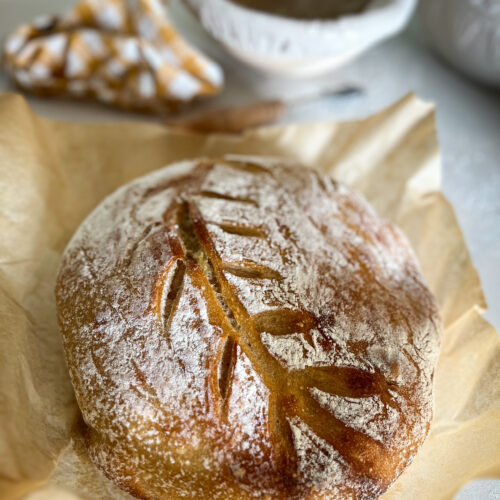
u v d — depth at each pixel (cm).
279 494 50
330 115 73
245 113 68
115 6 68
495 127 75
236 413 50
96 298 53
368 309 54
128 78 68
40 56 67
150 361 51
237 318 52
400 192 65
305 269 54
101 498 52
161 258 54
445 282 60
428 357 54
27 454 49
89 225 57
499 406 54
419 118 66
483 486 54
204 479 50
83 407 52
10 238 57
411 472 53
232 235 55
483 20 69
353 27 65
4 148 58
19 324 54
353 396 51
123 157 64
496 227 67
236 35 67
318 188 60
